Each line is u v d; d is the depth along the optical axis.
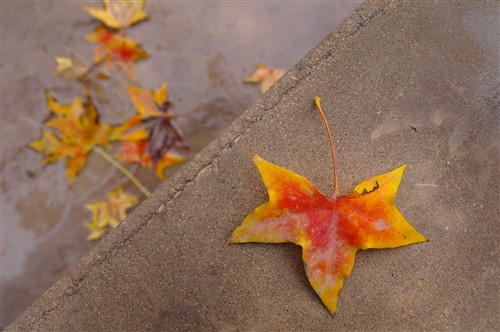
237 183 0.51
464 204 0.52
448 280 0.51
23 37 0.65
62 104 0.65
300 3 0.66
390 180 0.49
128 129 0.65
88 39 0.65
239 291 0.51
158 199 0.51
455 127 0.52
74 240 0.64
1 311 0.63
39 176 0.64
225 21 0.66
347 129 0.52
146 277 0.51
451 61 0.52
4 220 0.64
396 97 0.52
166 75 0.66
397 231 0.49
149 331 0.51
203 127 0.65
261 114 0.52
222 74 0.66
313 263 0.49
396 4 0.52
